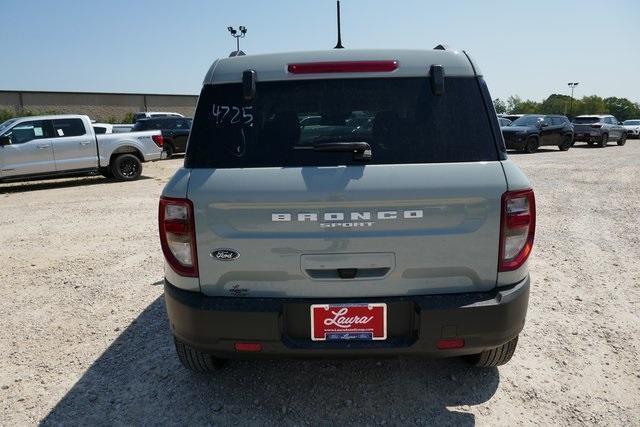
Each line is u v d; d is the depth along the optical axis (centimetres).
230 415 284
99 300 466
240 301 246
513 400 292
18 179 1235
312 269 244
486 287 250
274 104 256
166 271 264
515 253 249
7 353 366
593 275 507
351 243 240
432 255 243
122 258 601
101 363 349
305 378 319
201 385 315
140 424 279
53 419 286
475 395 297
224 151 250
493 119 254
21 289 500
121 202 1016
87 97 5600
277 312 241
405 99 254
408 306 247
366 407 288
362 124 253
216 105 258
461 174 240
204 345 250
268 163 246
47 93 5406
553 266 537
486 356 303
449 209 239
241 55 277
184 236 246
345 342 247
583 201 923
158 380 323
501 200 240
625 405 288
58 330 404
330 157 245
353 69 257
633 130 3491
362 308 244
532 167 1491
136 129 1970
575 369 327
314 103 255
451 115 252
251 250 243
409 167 241
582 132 2533
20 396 310
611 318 404
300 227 240
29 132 1245
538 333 379
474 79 259
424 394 299
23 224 817
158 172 1598
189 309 247
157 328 403
